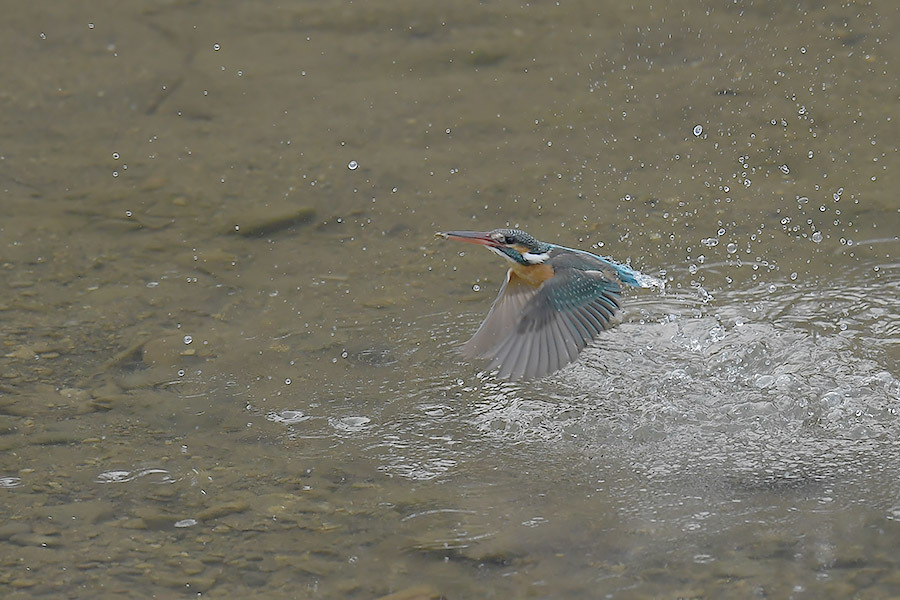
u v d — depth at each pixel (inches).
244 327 457.4
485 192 564.4
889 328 442.0
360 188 572.7
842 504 344.8
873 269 481.4
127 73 706.8
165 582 314.7
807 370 419.5
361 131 633.0
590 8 765.9
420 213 548.1
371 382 420.2
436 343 443.8
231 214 550.9
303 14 779.4
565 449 381.1
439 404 406.6
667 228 522.6
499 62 706.2
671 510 344.8
